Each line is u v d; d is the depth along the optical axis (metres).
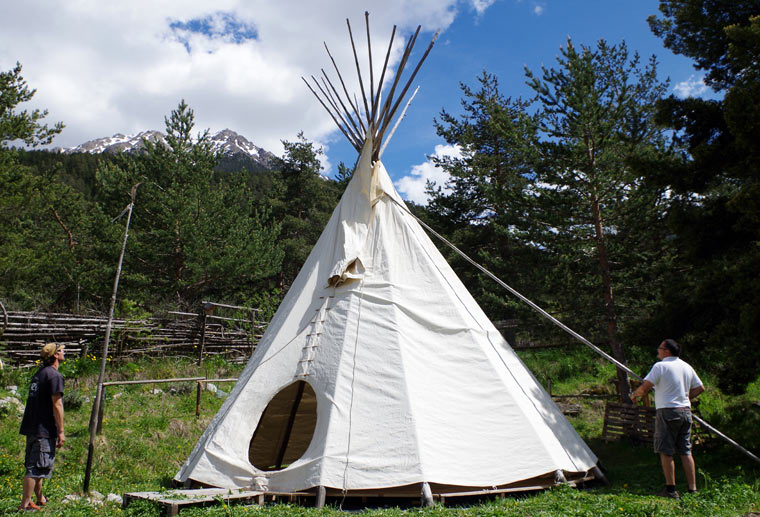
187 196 21.53
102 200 22.81
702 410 10.98
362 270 8.18
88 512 5.39
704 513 4.84
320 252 8.84
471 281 24.92
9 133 16.66
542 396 7.67
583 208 15.09
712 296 8.76
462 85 25.12
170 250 21.59
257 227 25.58
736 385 8.65
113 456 8.29
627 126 17.69
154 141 22.44
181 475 6.95
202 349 16.41
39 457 5.39
